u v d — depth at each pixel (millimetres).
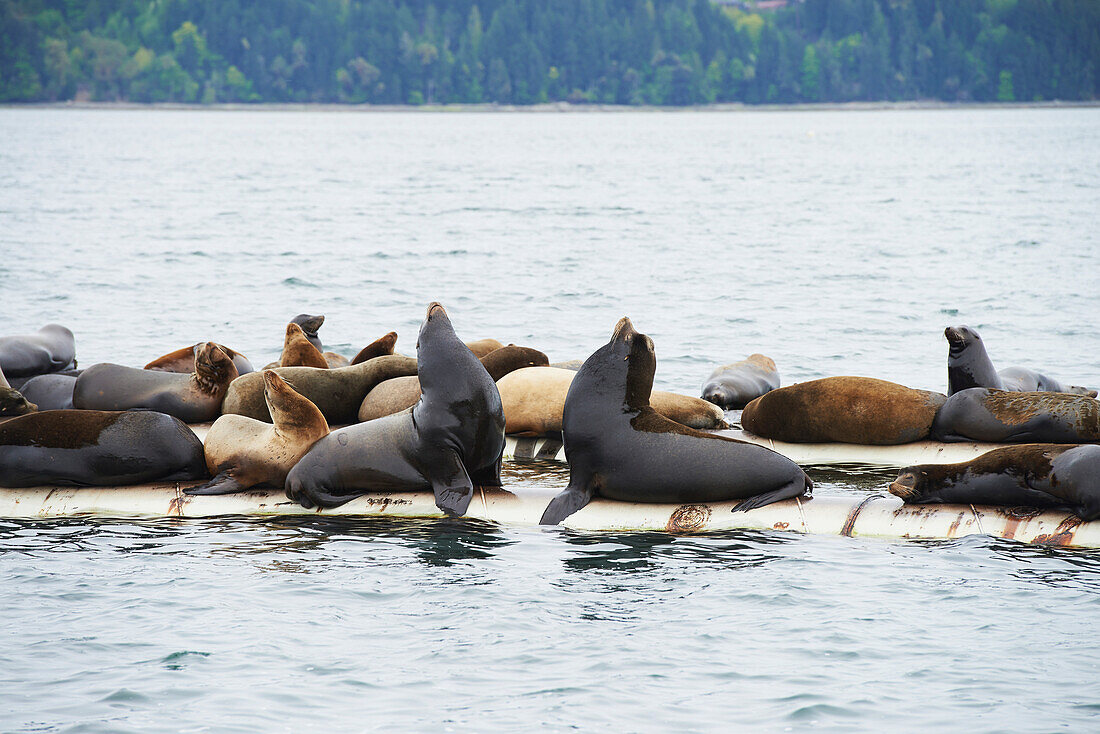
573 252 135625
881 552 36688
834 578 34125
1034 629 30047
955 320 87312
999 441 47031
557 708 26078
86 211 180250
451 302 98688
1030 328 83375
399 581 34000
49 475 41938
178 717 25609
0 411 49188
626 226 167625
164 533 38875
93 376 51656
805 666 28125
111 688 26906
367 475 41406
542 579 34250
